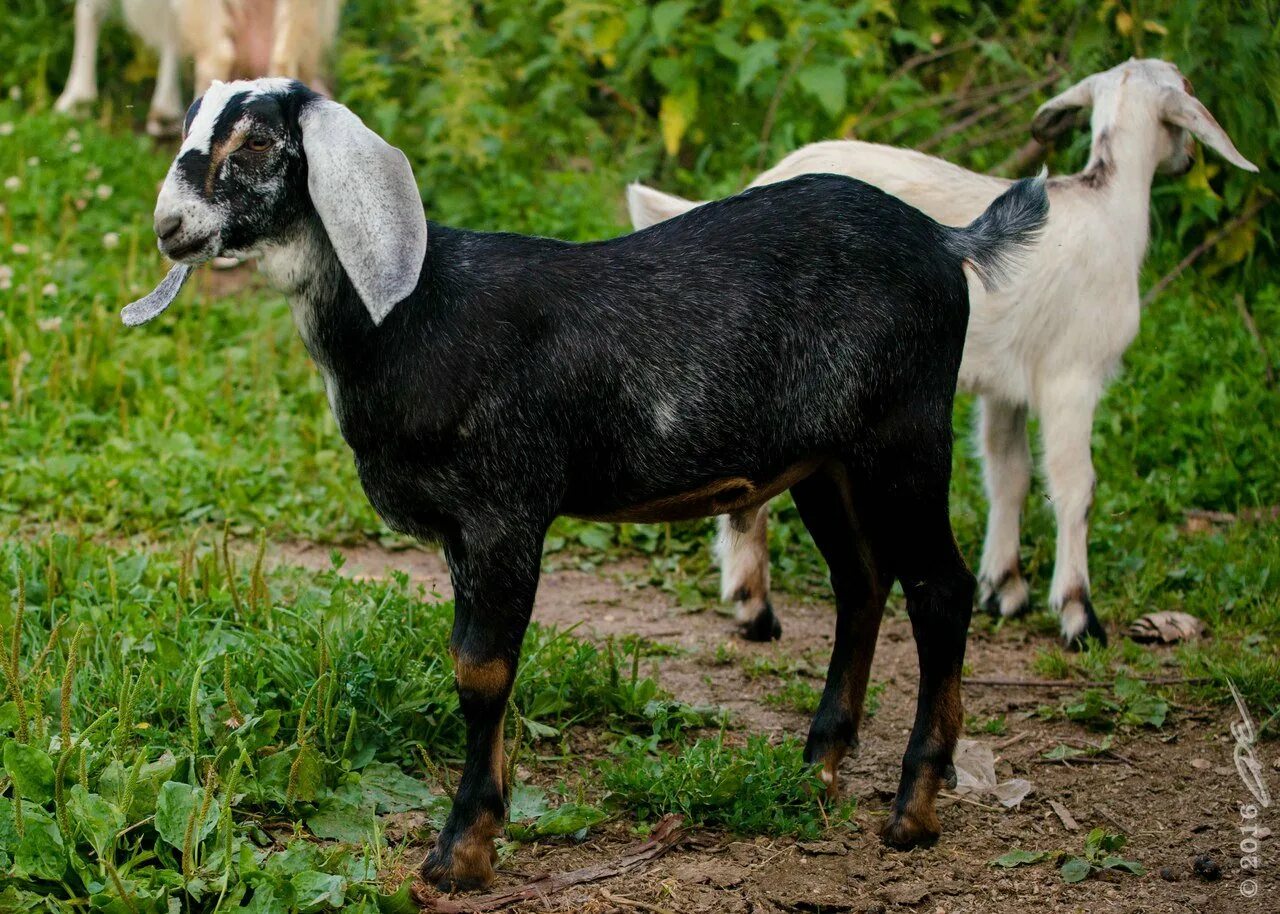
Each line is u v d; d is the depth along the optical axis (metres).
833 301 4.11
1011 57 9.54
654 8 9.66
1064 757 4.95
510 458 3.90
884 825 4.35
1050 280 5.94
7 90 11.06
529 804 4.41
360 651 4.80
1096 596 6.41
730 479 4.12
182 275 3.95
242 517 6.62
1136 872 4.21
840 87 8.93
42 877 3.66
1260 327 8.49
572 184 9.50
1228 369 8.04
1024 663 5.84
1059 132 6.83
